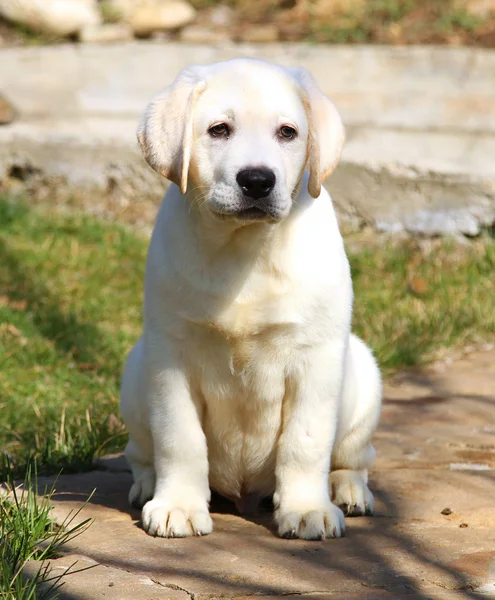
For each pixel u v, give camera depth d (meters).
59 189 14.67
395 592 4.62
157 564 4.94
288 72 5.65
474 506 5.94
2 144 14.82
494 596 4.59
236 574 4.81
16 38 17.95
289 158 5.44
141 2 18.67
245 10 19.16
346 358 5.75
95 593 4.52
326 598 4.52
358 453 6.14
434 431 7.71
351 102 15.82
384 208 13.40
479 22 17.80
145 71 16.38
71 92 16.41
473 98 15.53
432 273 11.98
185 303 5.42
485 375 9.34
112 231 13.22
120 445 7.52
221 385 5.61
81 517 5.72
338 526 5.43
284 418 5.69
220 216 5.28
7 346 9.86
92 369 9.69
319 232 5.55
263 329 5.43
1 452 7.24
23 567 4.68
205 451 5.62
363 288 11.69
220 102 5.39
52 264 12.18
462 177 13.00
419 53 15.74
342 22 18.19
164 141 5.46
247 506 6.08
